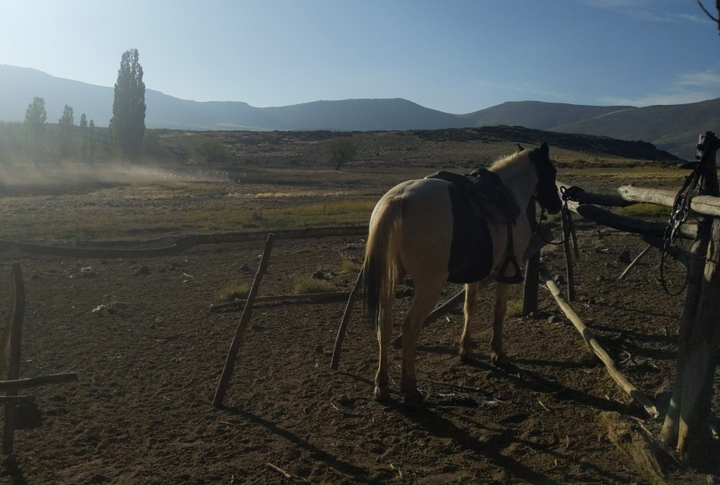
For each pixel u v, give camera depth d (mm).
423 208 5238
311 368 6598
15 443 4805
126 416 5344
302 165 92938
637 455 4559
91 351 7078
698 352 4273
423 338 7738
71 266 12547
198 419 5312
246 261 13367
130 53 74562
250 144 123500
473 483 4281
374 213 5422
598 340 7207
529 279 8359
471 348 6762
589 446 4824
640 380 6070
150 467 4453
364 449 4789
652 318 8109
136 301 9586
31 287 10492
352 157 82562
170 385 6078
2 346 5047
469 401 5723
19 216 23188
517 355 6988
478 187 5723
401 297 9570
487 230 5535
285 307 9180
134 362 6723
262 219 21578
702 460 4371
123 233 17891
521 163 6492
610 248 13258
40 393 5793
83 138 70625
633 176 46062
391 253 5129
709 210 4098
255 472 4406
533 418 5371
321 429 5141
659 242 5609
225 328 8070
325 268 12297
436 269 5297
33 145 64125
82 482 4238
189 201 32875
